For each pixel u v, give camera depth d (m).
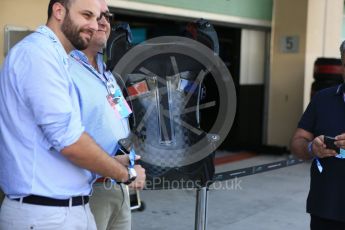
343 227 2.43
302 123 2.60
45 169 1.77
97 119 1.98
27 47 1.71
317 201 2.46
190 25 2.42
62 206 1.80
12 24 4.40
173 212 4.82
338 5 8.44
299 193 5.67
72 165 1.81
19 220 1.78
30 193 1.76
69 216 1.82
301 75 8.02
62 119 1.68
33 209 1.77
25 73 1.69
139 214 4.72
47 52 1.70
